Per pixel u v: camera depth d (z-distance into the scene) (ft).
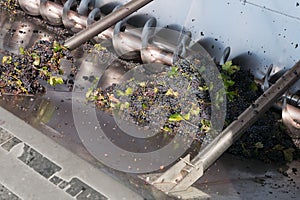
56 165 7.08
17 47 11.10
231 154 8.80
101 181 6.95
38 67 9.84
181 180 7.24
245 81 9.98
